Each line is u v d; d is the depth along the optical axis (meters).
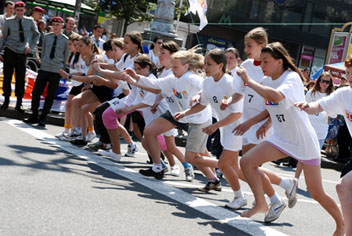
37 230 4.68
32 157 7.93
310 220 7.38
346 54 24.06
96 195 6.32
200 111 7.33
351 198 5.16
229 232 5.79
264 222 6.64
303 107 5.60
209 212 6.58
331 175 13.47
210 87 7.08
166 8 19.97
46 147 9.10
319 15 48.00
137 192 6.94
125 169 8.58
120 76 8.11
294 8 46.91
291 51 48.22
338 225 6.16
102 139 9.81
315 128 11.21
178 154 8.80
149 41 18.67
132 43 9.47
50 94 11.85
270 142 6.00
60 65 11.88
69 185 6.58
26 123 11.82
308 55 48.50
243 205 7.16
